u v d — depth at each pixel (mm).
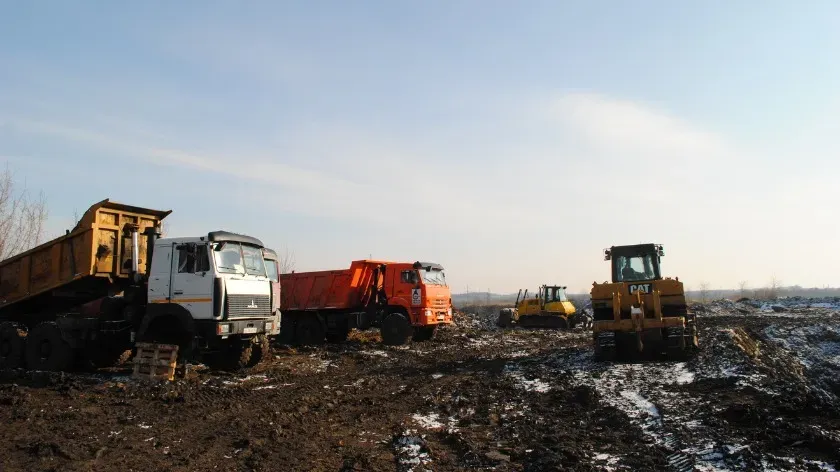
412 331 21266
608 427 8188
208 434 7809
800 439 6785
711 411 8508
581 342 22203
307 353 18141
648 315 14945
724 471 5930
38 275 13977
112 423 8266
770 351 20797
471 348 20141
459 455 6977
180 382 11586
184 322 12352
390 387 12094
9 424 7965
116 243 13734
